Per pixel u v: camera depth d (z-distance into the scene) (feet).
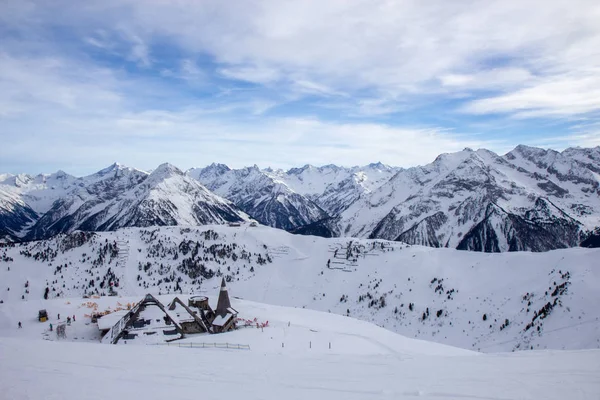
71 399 52.80
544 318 423.64
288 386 63.31
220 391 59.31
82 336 251.80
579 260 538.88
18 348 88.63
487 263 635.25
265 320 284.41
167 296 371.97
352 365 80.59
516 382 65.92
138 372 69.67
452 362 84.89
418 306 542.98
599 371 72.84
